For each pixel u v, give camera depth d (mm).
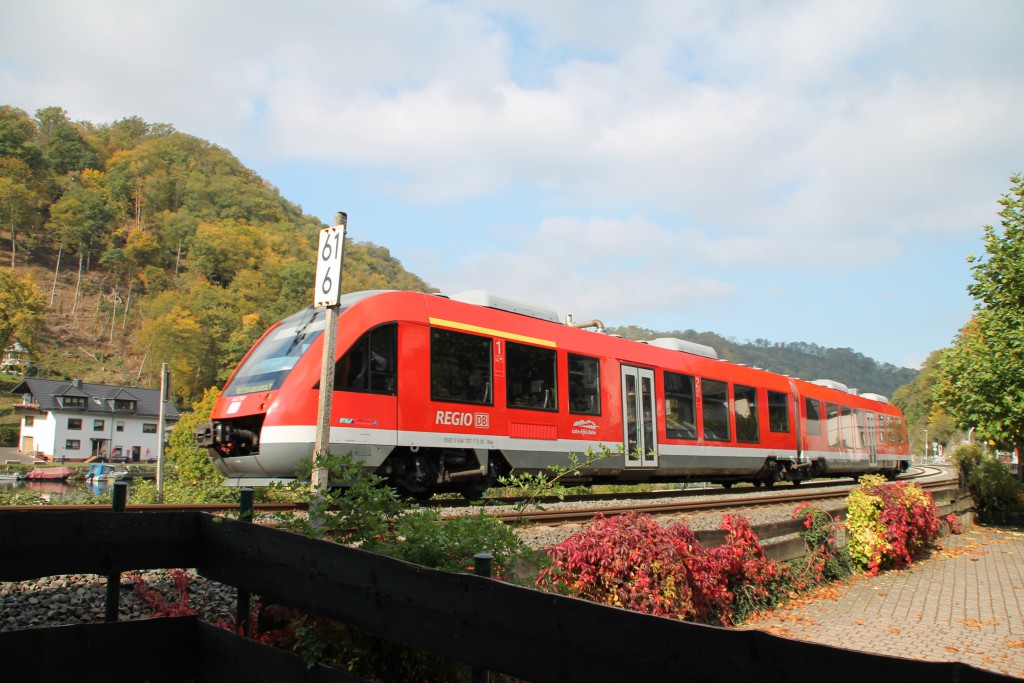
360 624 3102
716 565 7430
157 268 151625
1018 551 14109
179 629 3783
